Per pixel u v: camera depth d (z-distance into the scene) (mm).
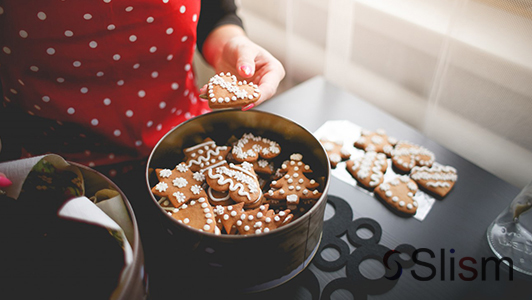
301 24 981
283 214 518
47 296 440
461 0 691
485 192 644
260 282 504
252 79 689
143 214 591
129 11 584
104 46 600
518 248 562
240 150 589
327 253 576
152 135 714
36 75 603
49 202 465
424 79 826
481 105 758
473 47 713
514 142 753
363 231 602
